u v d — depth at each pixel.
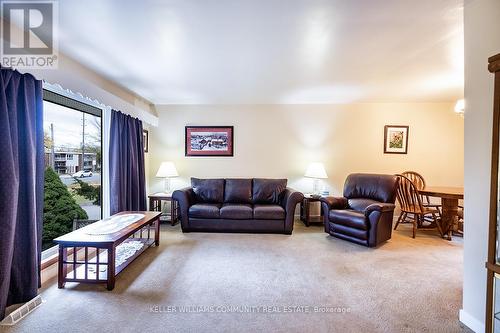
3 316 1.77
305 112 4.80
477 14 1.66
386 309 1.94
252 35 2.13
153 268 2.62
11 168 1.80
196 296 2.10
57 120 2.85
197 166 4.89
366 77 3.24
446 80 3.36
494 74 1.42
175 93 4.09
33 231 2.00
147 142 4.76
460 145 4.72
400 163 4.78
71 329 1.69
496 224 1.39
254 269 2.62
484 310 1.65
